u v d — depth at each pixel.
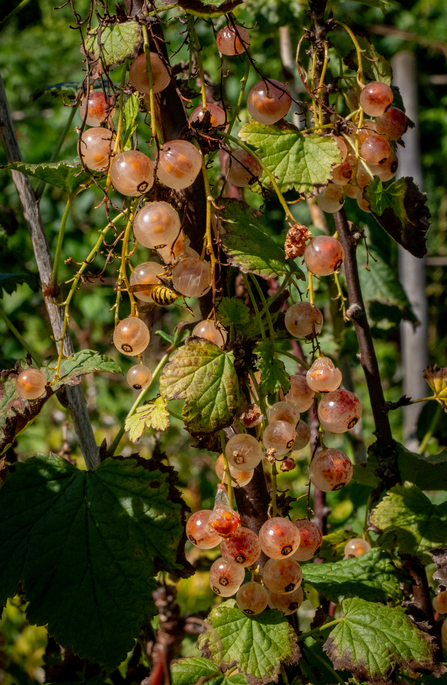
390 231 0.38
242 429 0.36
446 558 0.37
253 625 0.35
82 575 0.36
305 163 0.36
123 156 0.34
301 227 0.35
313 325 0.36
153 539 0.37
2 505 0.37
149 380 0.37
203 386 0.34
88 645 0.36
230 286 0.40
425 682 0.40
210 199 0.34
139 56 0.34
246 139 0.36
